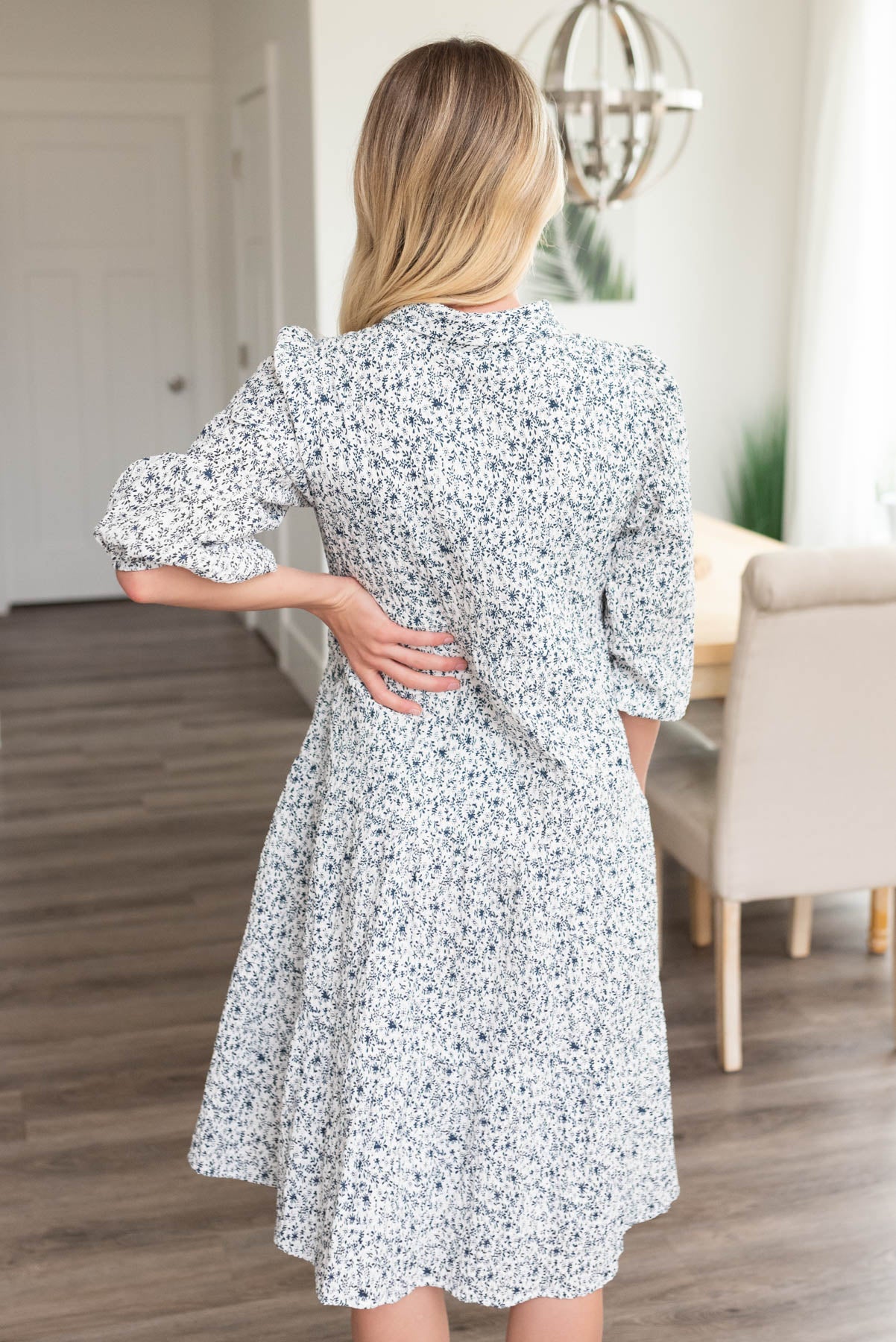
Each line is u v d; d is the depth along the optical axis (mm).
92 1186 2129
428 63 1134
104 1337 1806
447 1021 1254
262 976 1375
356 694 1250
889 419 4715
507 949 1244
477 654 1182
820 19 4426
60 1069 2459
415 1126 1266
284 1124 1320
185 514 1102
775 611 2166
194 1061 2494
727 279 4770
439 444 1103
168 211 6152
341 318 1221
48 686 4992
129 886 3248
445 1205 1298
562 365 1132
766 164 4711
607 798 1244
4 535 6148
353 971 1247
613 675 1308
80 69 5895
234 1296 1895
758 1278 1924
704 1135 2260
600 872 1255
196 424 6391
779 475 4902
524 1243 1303
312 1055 1293
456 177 1108
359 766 1242
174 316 6258
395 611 1195
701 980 2797
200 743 4328
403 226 1141
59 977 2799
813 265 4523
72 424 6246
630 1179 1362
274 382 1112
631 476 1180
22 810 3752
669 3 4488
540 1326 1357
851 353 4516
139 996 2727
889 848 2426
